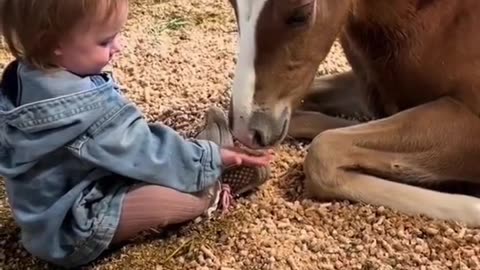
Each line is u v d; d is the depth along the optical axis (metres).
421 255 1.39
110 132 1.32
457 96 1.55
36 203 1.35
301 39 1.40
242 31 1.40
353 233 1.44
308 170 1.51
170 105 1.87
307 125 1.71
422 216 1.48
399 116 1.54
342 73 1.88
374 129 1.52
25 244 1.38
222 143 1.50
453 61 1.53
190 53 2.14
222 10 2.38
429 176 1.54
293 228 1.45
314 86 1.85
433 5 1.52
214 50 2.15
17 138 1.31
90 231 1.33
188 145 1.39
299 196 1.54
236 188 1.52
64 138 1.30
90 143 1.31
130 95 1.93
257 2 1.37
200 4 2.42
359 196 1.50
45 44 1.29
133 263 1.39
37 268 1.41
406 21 1.53
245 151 1.46
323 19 1.41
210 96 1.91
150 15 2.36
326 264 1.37
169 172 1.37
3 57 2.15
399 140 1.52
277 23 1.37
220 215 1.48
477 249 1.39
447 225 1.45
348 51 1.72
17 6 1.28
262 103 1.42
